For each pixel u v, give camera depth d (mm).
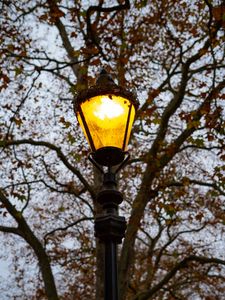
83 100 5172
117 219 4773
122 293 12430
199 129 14109
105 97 5137
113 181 5043
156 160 14109
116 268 4578
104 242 4719
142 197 13766
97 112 5105
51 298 12422
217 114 12062
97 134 5074
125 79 14438
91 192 14039
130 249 13070
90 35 11359
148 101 13742
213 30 12164
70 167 14203
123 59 14266
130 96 5230
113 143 5039
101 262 12938
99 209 13227
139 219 13469
